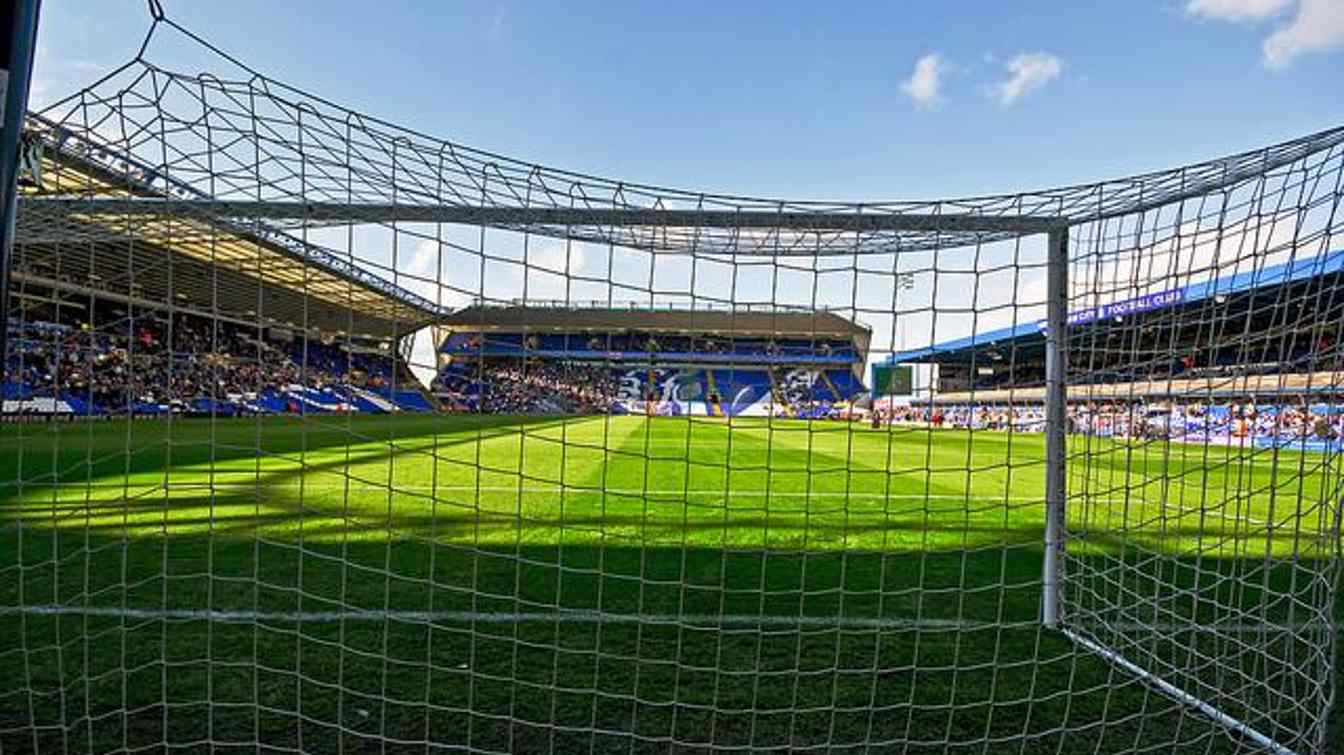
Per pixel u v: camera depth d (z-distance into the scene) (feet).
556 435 56.90
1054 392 11.70
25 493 23.11
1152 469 21.91
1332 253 8.28
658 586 14.17
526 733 8.21
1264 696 9.48
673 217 9.53
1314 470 9.37
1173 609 13.11
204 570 14.38
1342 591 13.99
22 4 5.18
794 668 10.24
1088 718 8.93
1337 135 7.76
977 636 11.67
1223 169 8.63
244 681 9.36
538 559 15.92
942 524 21.24
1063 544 11.93
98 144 8.68
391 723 8.36
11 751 7.53
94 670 9.62
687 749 7.96
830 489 29.19
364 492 24.82
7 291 5.39
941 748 8.16
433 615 12.03
